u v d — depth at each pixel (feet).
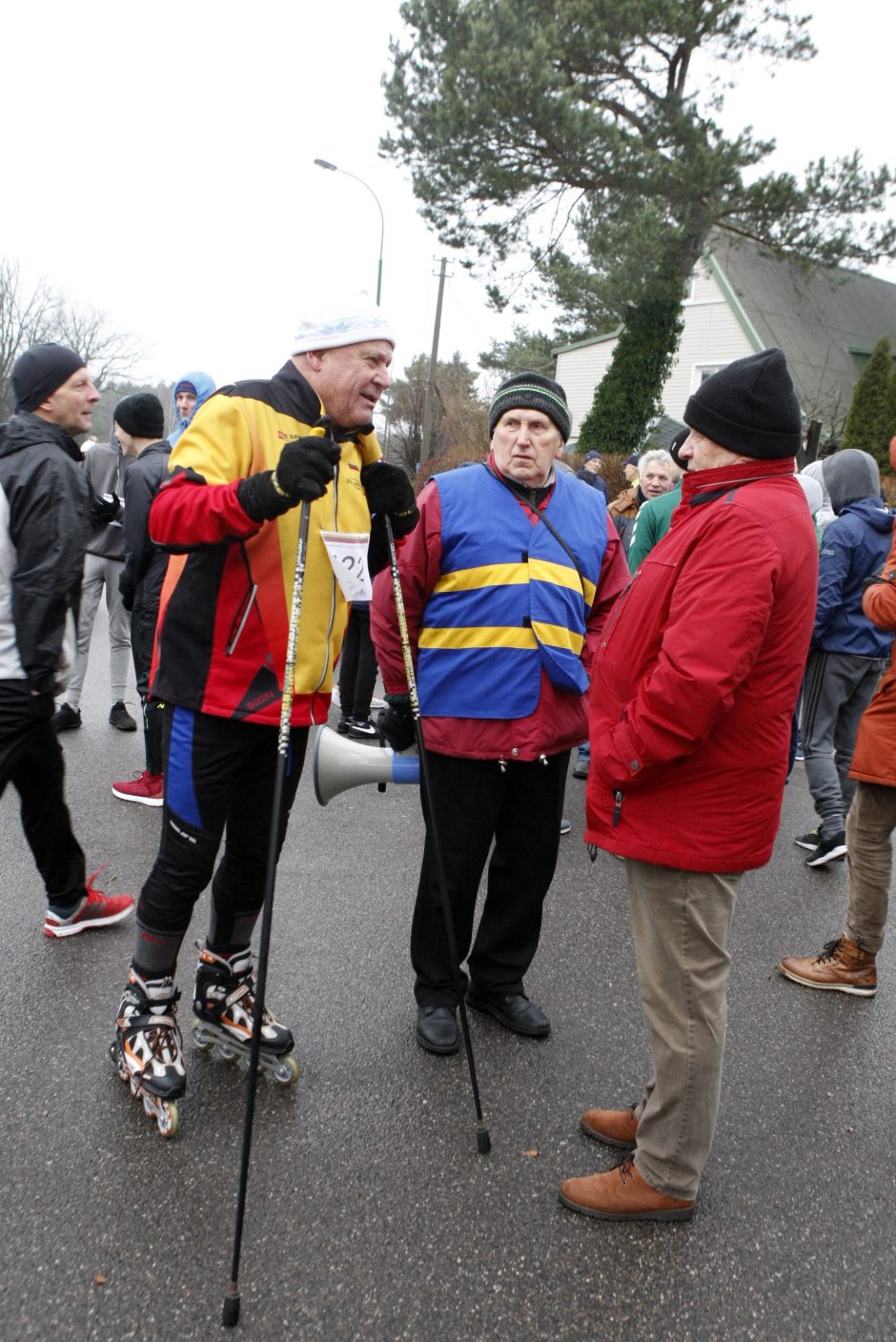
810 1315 6.78
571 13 52.31
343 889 12.98
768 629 6.86
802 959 11.66
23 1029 9.33
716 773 7.00
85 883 11.20
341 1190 7.58
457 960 8.16
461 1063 9.35
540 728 9.34
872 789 10.87
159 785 15.66
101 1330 6.26
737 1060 9.84
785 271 90.02
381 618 9.43
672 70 55.77
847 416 70.54
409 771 9.46
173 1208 7.28
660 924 7.25
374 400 8.23
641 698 6.95
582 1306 6.72
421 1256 7.02
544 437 9.28
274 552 7.82
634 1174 7.53
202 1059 9.09
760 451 6.95
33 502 9.07
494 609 9.23
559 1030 10.03
